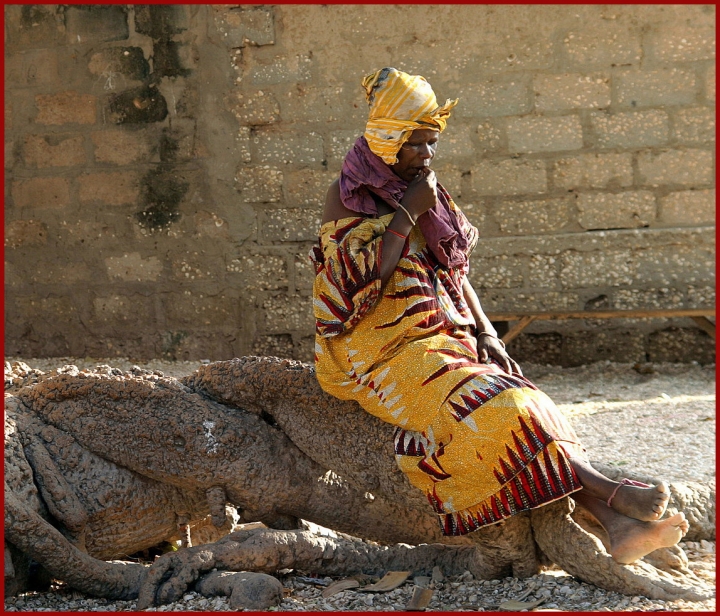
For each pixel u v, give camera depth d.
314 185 8.20
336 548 3.43
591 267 7.92
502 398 3.08
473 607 3.05
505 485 3.06
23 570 3.33
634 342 8.08
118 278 8.45
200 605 3.08
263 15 8.12
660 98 7.85
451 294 3.49
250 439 3.54
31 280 8.62
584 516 3.44
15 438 3.39
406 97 3.27
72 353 8.59
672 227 7.89
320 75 8.12
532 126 7.98
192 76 8.24
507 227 8.06
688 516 3.63
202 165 8.28
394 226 3.28
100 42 8.32
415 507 3.43
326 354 3.45
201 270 8.34
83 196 8.47
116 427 3.52
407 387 3.25
